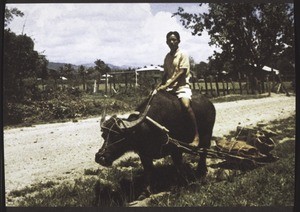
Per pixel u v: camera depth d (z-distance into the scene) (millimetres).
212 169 6902
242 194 5551
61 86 15391
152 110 5652
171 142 5746
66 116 12648
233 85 18875
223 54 13453
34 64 11789
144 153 5664
